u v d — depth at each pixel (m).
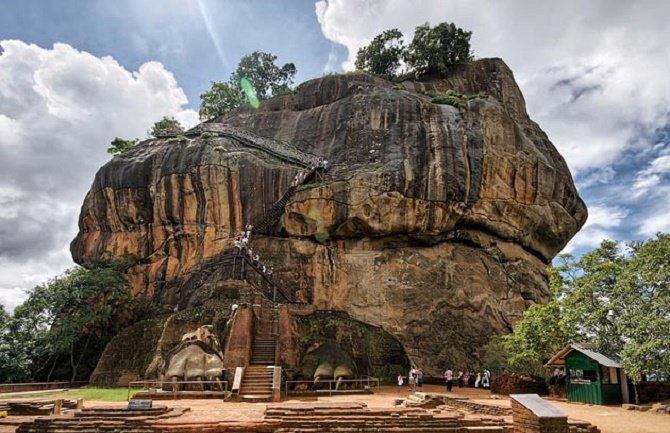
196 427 10.95
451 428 11.19
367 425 11.17
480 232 35.25
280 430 11.01
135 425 11.02
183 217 34.28
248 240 30.59
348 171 33.69
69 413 13.16
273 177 34.19
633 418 13.48
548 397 19.50
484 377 25.09
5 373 26.59
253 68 52.59
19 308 28.39
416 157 33.28
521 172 35.78
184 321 24.19
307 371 21.84
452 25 47.12
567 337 20.06
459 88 44.69
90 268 33.53
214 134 37.91
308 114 39.81
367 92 37.88
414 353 30.11
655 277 16.61
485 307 32.66
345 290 32.00
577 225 40.09
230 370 20.17
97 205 36.53
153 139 39.50
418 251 33.47
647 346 15.18
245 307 21.81
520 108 43.94
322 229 32.56
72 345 29.14
